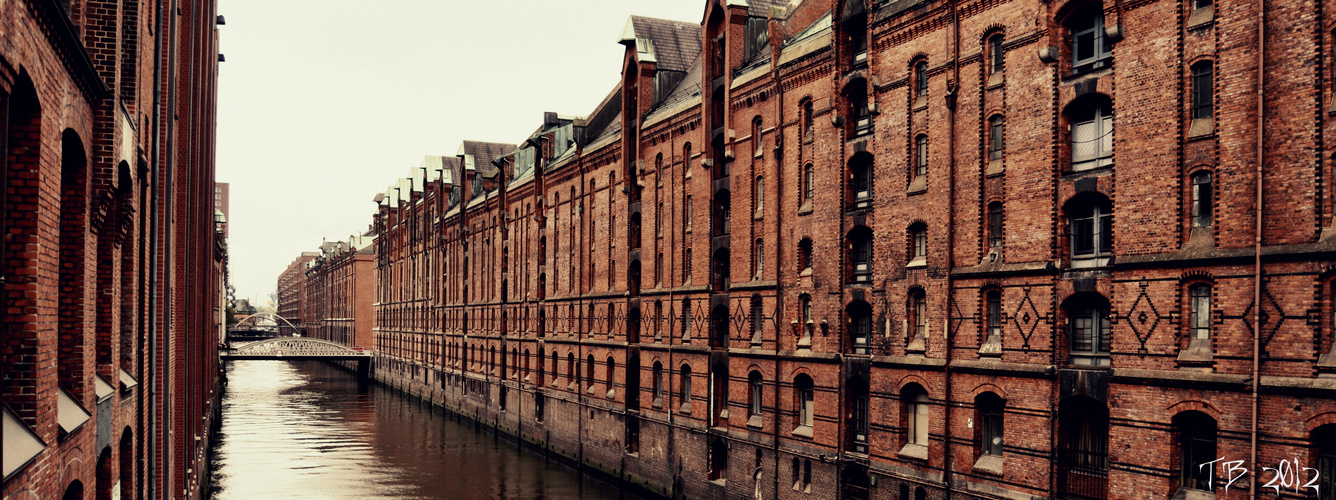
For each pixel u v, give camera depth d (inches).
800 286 1114.7
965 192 874.1
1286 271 618.2
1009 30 832.3
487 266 2370.8
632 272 1541.6
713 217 1295.5
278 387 3745.1
